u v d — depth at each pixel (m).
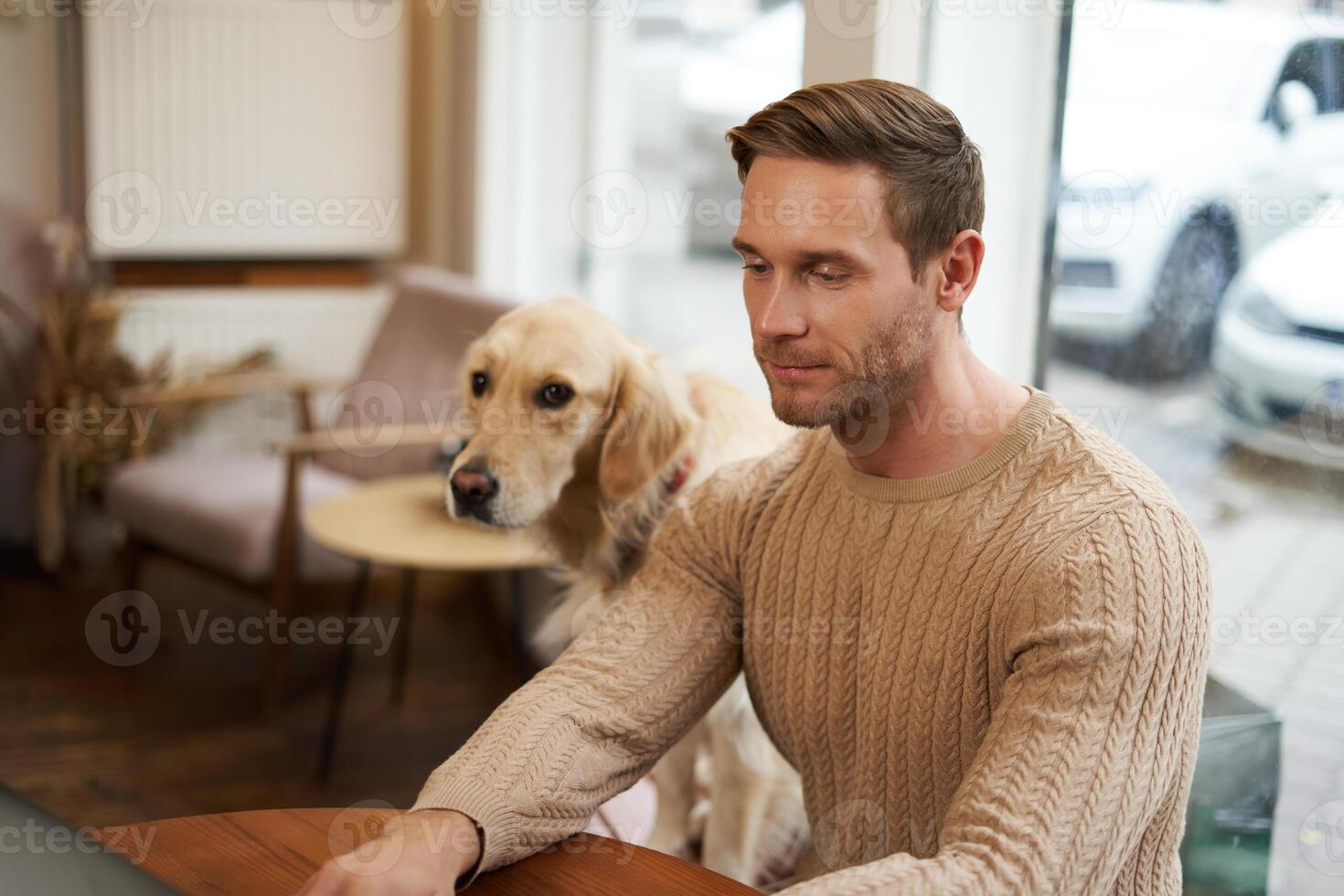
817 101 0.92
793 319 0.94
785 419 0.98
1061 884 0.83
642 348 1.63
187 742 2.65
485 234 3.46
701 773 1.79
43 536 3.60
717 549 1.16
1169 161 1.80
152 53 3.43
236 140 3.55
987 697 0.97
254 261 3.85
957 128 0.95
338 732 2.72
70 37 3.68
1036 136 1.94
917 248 0.93
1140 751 0.87
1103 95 1.87
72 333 3.43
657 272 3.12
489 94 3.39
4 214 3.69
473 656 3.20
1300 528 1.64
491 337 1.64
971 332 1.99
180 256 3.80
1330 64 1.56
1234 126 1.70
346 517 2.57
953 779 1.01
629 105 3.17
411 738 2.71
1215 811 1.55
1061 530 0.92
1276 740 1.56
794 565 1.09
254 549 2.70
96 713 2.78
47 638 3.20
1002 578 0.94
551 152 3.46
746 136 0.94
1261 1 1.64
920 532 1.00
